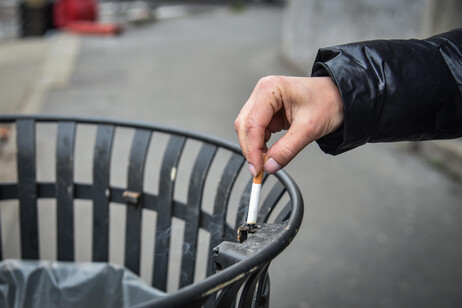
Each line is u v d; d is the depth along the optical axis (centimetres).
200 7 1620
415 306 224
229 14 1430
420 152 410
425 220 301
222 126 456
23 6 1029
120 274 118
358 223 293
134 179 118
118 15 1251
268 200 96
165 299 49
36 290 119
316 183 344
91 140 394
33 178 124
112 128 121
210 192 301
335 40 573
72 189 123
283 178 91
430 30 393
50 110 488
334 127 73
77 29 1034
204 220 110
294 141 70
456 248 273
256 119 71
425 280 244
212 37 995
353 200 321
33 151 123
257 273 64
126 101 526
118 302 117
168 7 1590
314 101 71
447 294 234
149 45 884
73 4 1072
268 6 1664
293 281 239
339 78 70
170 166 114
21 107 496
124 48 855
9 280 120
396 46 75
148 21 1217
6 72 666
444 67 74
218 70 690
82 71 665
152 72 667
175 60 751
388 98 72
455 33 79
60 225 124
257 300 76
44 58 767
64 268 120
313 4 630
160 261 117
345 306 223
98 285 119
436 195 335
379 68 72
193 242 111
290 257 258
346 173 363
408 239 279
